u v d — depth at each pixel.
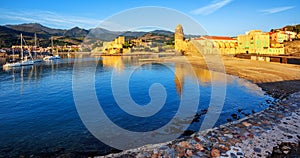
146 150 7.59
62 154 8.06
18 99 18.11
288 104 12.94
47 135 9.98
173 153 7.19
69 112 13.84
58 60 79.56
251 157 6.66
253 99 16.28
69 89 22.78
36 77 34.31
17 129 10.80
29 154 8.15
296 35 86.38
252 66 36.47
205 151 7.16
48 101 17.22
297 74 26.36
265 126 9.20
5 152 8.33
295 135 8.19
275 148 7.18
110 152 8.12
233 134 8.43
